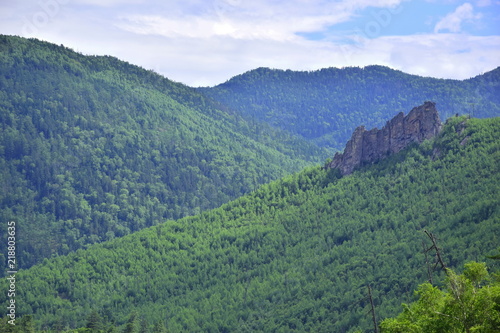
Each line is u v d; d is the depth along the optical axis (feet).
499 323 216.74
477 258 571.69
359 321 583.17
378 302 609.83
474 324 220.84
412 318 249.55
